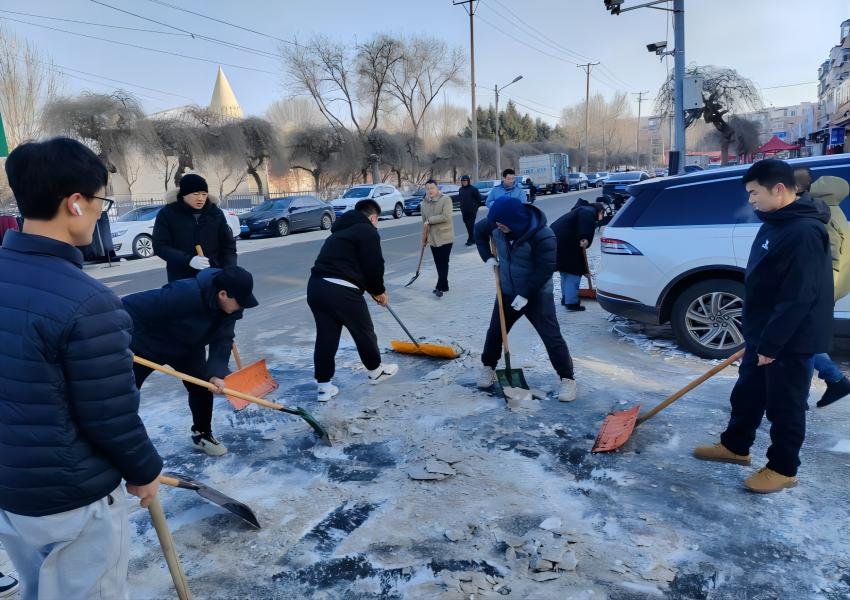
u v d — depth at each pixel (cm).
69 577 178
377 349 483
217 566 272
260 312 816
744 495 310
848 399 424
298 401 468
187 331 330
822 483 318
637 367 512
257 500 327
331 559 274
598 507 305
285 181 4588
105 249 1431
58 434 163
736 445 336
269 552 281
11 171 163
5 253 164
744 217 501
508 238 421
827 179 382
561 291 768
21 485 164
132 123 2809
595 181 5197
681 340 539
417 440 387
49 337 157
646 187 551
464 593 246
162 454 388
